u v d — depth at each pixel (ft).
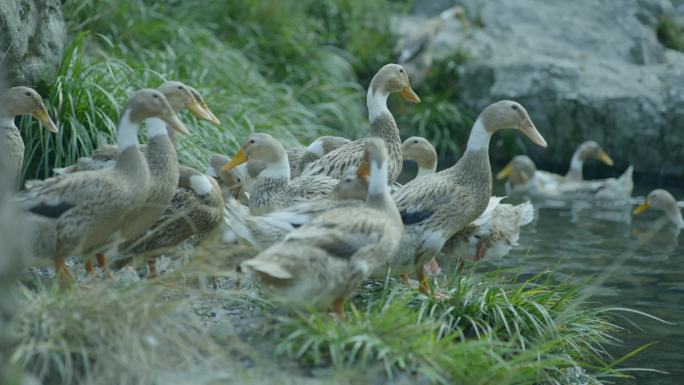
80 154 45.03
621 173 78.28
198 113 37.70
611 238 53.31
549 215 60.29
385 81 42.27
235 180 38.81
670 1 98.48
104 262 34.45
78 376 25.48
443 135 80.69
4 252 20.25
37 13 45.06
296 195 36.06
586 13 91.35
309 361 26.61
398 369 26.50
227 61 65.26
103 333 25.98
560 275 44.75
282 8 76.43
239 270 34.06
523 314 32.12
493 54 85.20
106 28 61.72
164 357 25.80
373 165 29.81
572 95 78.02
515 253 49.16
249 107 59.72
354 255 27.81
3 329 21.61
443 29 90.68
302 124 65.62
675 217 59.36
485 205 35.06
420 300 32.12
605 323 35.53
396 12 95.76
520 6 92.68
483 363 27.37
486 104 81.30
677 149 75.25
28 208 29.07
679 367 34.01
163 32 64.39
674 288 43.37
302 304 27.76
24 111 36.78
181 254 33.86
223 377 25.20
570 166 79.41
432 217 33.35
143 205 31.68
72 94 46.21
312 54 75.92
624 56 86.43
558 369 30.71
